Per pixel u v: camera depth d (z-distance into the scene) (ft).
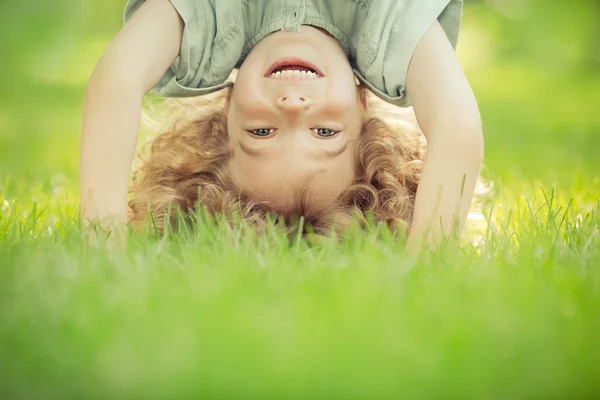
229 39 9.78
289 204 9.64
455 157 8.73
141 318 5.68
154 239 9.48
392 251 8.17
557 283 6.84
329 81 9.43
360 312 5.78
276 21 9.71
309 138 9.46
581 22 42.16
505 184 13.71
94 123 8.72
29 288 6.52
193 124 10.73
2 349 5.35
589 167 18.11
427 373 4.96
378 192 10.03
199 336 5.36
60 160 18.98
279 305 5.97
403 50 9.26
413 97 9.25
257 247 8.64
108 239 8.43
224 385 4.83
